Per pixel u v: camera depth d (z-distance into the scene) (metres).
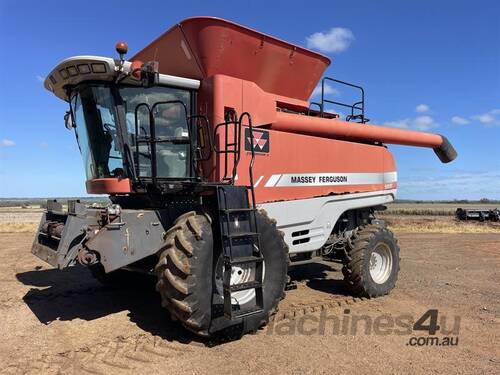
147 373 4.01
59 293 6.82
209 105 5.77
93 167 5.82
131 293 6.85
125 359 4.32
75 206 4.57
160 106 5.59
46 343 4.74
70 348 4.59
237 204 4.88
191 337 4.92
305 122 6.82
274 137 6.38
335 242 7.43
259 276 4.84
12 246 12.33
